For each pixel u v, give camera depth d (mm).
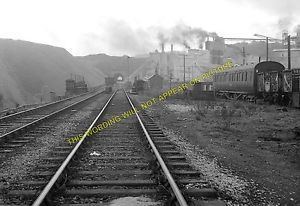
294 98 25156
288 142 11562
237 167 8039
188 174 6949
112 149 9547
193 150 9945
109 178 6691
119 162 8008
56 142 11000
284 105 27406
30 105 29875
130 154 8891
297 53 73875
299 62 73562
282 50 76125
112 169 7352
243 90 34656
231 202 5582
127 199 5496
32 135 12359
